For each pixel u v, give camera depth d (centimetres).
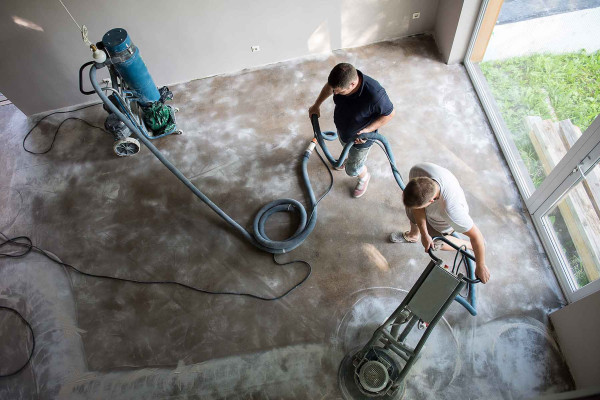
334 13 382
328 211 335
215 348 289
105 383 284
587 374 242
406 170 346
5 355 301
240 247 328
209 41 387
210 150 377
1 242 348
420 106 377
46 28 346
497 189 330
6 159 392
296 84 405
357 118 255
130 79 336
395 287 299
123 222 348
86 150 389
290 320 294
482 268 229
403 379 253
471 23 357
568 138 272
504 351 268
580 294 265
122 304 312
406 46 413
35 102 404
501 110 362
